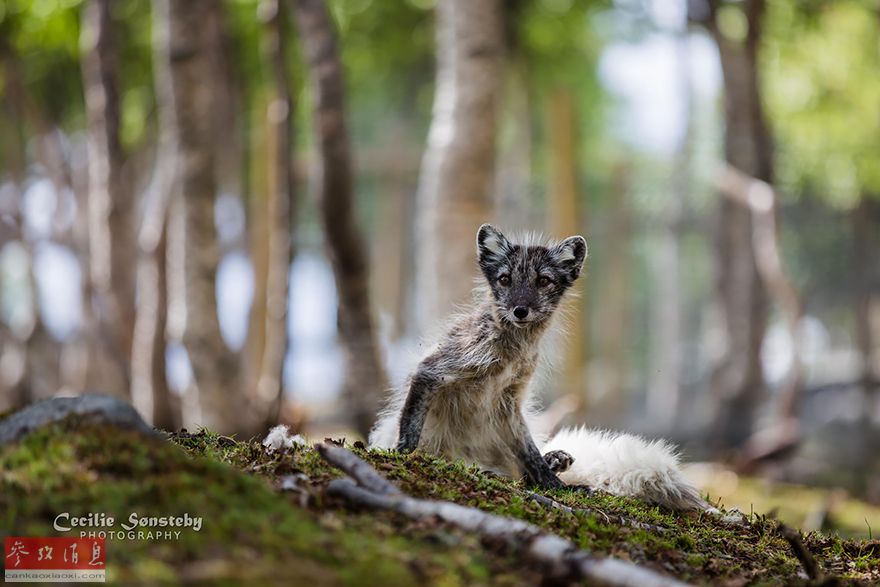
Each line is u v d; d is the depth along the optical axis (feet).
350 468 19.07
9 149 107.24
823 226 131.75
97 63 71.61
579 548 17.93
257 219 81.87
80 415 17.57
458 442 29.55
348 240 54.54
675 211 111.65
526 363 29.32
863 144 104.78
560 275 31.01
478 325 29.04
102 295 72.49
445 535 17.02
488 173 59.77
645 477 27.25
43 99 102.73
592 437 29.27
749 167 79.46
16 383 94.89
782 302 73.67
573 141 81.25
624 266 119.03
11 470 16.57
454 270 58.70
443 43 61.67
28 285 107.04
